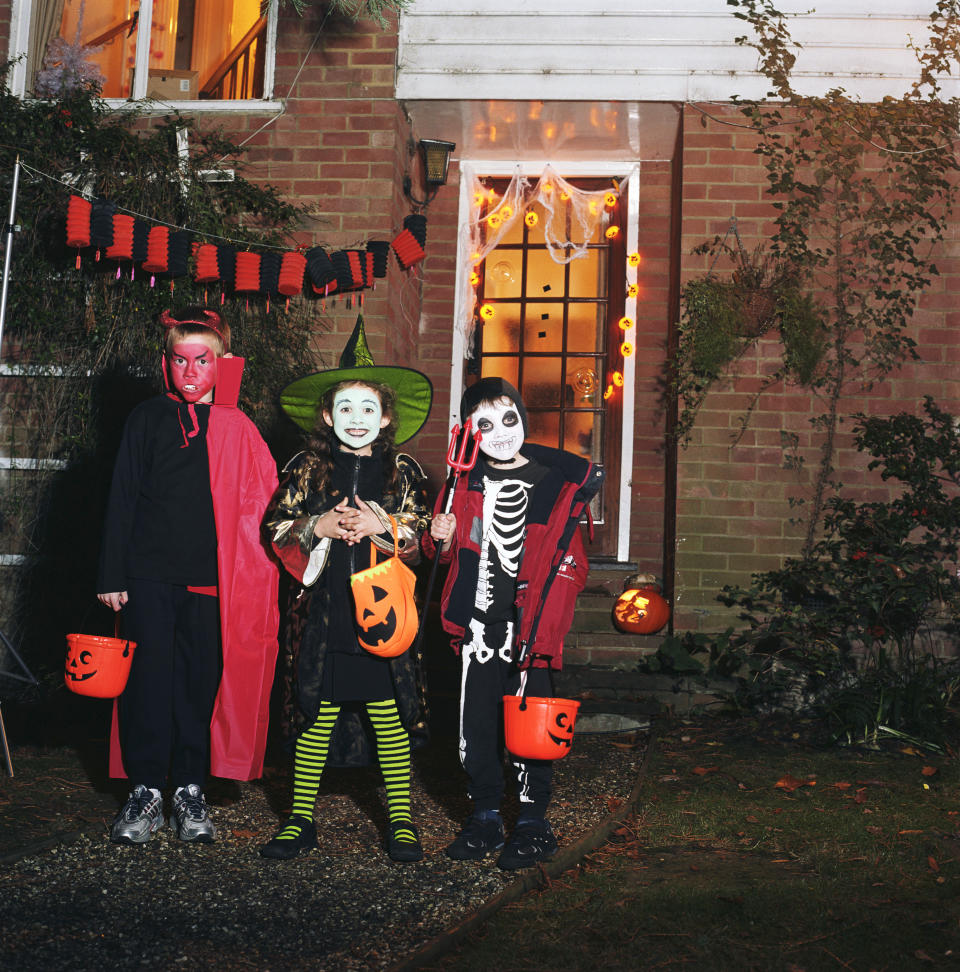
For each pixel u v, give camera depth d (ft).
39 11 22.54
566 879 10.32
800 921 9.14
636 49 21.88
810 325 20.68
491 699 10.84
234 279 19.57
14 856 10.22
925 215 21.06
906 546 19.70
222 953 8.13
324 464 10.91
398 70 22.02
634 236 24.84
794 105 21.43
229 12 22.50
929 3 21.42
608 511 24.40
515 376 25.29
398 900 9.36
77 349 20.17
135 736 11.00
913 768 15.12
